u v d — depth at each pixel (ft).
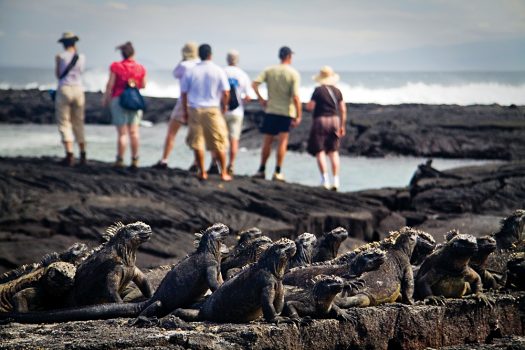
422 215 92.07
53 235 78.59
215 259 41.24
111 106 104.12
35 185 92.43
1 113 236.84
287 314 38.65
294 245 38.29
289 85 103.86
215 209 86.17
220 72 97.81
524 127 184.24
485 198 99.45
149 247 75.36
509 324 45.21
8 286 42.80
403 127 185.06
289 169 143.64
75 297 42.47
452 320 43.14
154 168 105.91
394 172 145.59
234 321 38.68
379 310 40.81
